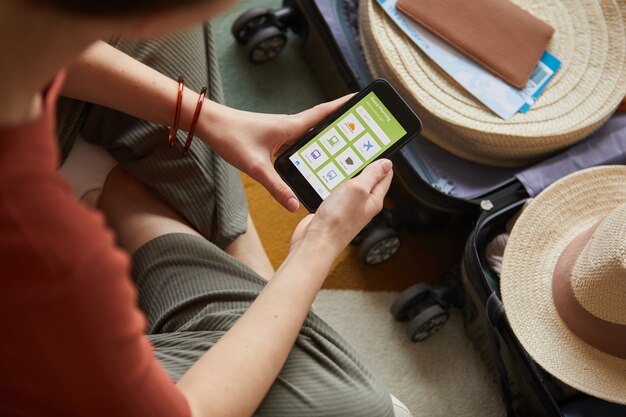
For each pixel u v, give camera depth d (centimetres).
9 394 47
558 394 97
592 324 88
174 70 85
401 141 82
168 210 84
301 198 82
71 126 81
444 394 113
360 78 113
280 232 119
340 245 71
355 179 74
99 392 47
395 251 117
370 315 116
